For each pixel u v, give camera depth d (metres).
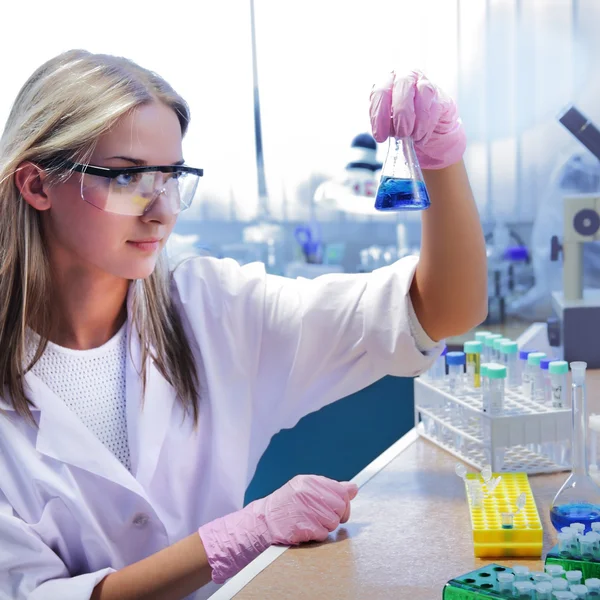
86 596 1.28
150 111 1.36
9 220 1.44
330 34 3.77
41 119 1.37
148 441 1.52
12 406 1.43
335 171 3.89
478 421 1.58
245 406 1.63
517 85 3.70
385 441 2.73
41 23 3.91
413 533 1.21
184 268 1.71
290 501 1.24
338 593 1.03
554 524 1.16
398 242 3.92
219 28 3.84
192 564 1.29
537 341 2.69
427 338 1.50
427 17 3.70
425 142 1.30
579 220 2.35
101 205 1.32
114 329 1.60
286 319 1.61
